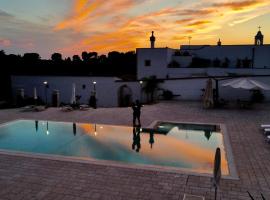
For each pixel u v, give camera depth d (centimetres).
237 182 665
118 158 923
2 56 3872
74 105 1908
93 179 693
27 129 1354
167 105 2012
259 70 2586
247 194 604
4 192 627
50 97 2959
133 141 1135
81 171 748
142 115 1609
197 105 2002
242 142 1016
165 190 627
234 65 3191
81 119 1530
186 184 657
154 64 3009
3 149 971
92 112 1748
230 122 1382
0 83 3091
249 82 1717
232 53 3206
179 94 2361
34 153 909
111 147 1054
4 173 741
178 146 1061
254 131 1186
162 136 1212
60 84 2920
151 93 2491
